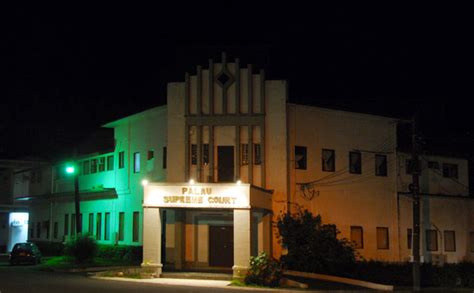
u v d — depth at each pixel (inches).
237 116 1362.0
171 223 1398.9
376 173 1552.7
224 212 1370.6
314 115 1451.8
